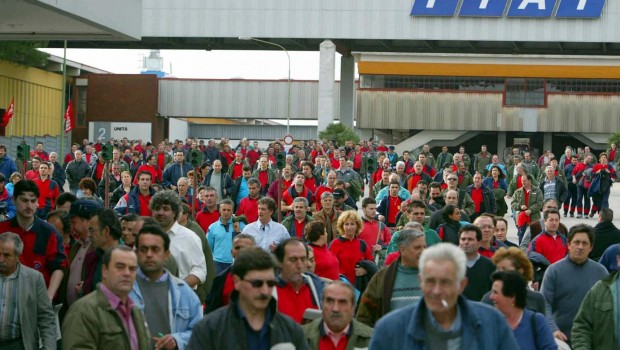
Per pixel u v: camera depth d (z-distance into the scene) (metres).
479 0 160.50
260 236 35.22
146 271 19.91
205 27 164.75
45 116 164.50
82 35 40.12
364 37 163.12
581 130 163.12
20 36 40.84
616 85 162.38
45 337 21.95
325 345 18.70
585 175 77.50
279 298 21.19
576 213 80.50
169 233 25.58
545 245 31.83
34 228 24.67
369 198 37.31
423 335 13.89
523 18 160.50
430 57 163.38
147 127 188.00
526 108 163.38
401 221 41.66
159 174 67.94
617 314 21.67
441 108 165.25
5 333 21.44
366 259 30.48
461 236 23.92
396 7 162.75
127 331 18.42
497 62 162.25
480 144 175.75
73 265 24.58
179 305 20.11
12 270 21.64
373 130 169.88
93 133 187.00
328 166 70.88
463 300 14.02
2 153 57.41
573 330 22.17
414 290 22.27
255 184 45.53
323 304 18.53
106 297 18.41
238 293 15.68
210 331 15.48
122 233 24.41
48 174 52.38
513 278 18.17
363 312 22.86
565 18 159.88
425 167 70.00
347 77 173.50
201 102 192.75
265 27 164.38
